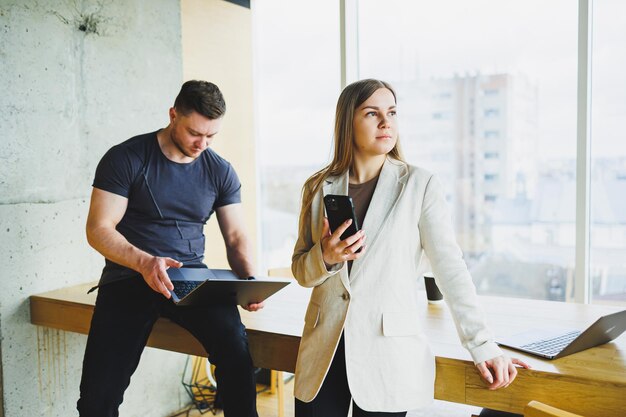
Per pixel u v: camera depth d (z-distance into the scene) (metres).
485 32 3.13
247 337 2.04
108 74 2.99
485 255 3.29
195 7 3.53
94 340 1.99
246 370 1.95
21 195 2.61
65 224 2.81
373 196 1.48
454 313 1.47
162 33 3.29
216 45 3.70
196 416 3.26
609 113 2.76
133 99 3.13
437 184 1.49
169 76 3.34
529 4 2.96
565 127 2.88
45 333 2.74
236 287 1.87
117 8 3.01
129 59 3.10
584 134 2.79
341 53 3.50
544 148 2.97
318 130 3.77
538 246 3.07
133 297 2.06
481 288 3.33
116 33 3.02
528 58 2.98
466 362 1.65
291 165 3.97
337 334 1.45
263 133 4.09
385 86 1.51
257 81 4.07
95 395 1.92
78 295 2.64
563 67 2.86
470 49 3.19
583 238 2.83
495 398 1.62
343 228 1.39
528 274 3.14
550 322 2.03
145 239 2.16
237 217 2.33
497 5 3.07
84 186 2.90
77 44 2.83
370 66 3.54
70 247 2.84
